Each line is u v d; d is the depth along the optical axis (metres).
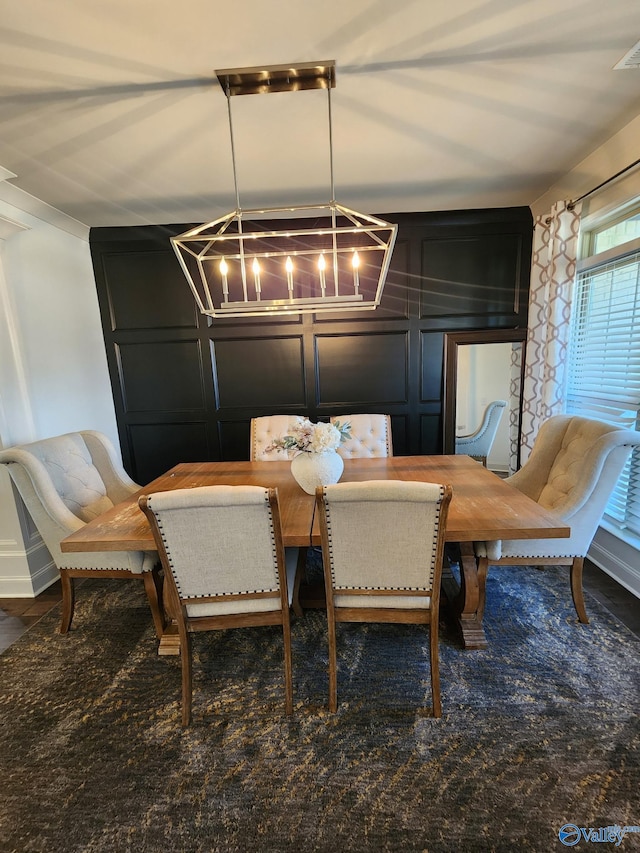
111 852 1.10
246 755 1.35
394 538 1.31
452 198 2.86
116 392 3.46
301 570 2.18
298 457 1.88
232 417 3.48
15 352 2.39
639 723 1.41
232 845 1.10
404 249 3.18
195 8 1.20
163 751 1.37
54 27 1.24
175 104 1.66
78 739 1.43
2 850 1.11
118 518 1.69
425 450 3.48
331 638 1.46
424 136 2.00
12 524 2.35
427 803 1.18
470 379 3.30
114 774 1.30
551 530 1.41
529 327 3.02
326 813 1.17
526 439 3.08
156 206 2.76
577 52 1.44
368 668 1.70
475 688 1.57
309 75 1.52
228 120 1.78
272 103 1.67
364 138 1.99
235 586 1.41
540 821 1.13
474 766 1.28
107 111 1.69
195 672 1.72
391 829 1.12
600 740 1.35
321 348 3.36
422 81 1.58
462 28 1.32
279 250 3.21
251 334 3.35
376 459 2.44
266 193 2.62
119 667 1.77
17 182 2.30
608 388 2.46
